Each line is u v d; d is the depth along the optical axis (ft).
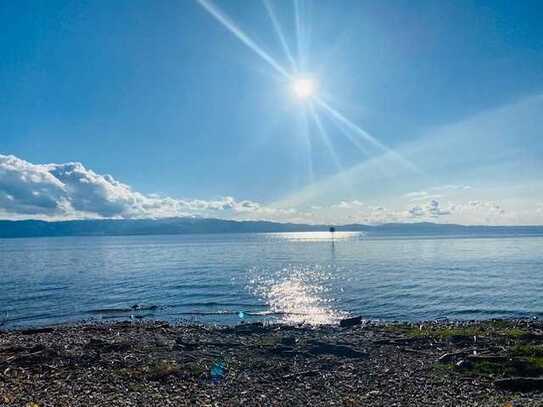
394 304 157.58
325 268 294.66
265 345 82.53
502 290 184.65
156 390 58.49
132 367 69.05
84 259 413.39
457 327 106.83
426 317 135.95
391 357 73.77
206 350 80.38
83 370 67.56
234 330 105.29
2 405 52.21
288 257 412.16
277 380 62.59
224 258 406.82
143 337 96.63
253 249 573.74
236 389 58.90
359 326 111.45
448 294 175.83
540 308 147.13
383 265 306.35
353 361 72.02
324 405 52.60
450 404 51.78
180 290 199.93
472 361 66.85
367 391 57.31
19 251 581.94
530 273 243.40
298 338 91.35
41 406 51.93
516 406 49.96
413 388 57.77
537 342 83.10
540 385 56.44
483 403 51.67
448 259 349.41
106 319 139.85
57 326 124.98
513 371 62.18
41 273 279.69
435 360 70.85
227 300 172.65
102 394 56.70
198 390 58.49
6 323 135.23
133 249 616.39
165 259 401.90
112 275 265.34
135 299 177.27
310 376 64.03
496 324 111.75
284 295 182.39
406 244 651.66
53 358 73.20
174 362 71.51
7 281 236.22
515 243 647.56
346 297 174.19
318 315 142.31
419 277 231.09
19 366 69.46
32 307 161.38
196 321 135.03
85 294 190.39
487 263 308.19
